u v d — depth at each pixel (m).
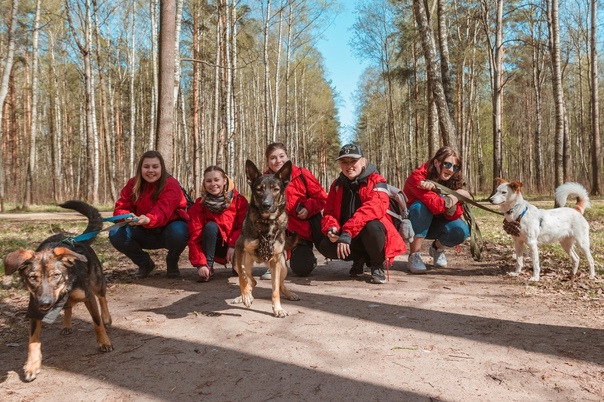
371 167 5.60
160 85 9.48
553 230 5.64
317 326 3.91
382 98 46.41
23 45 26.83
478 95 36.97
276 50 31.41
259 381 2.88
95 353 3.44
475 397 2.60
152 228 6.07
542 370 2.94
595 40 21.86
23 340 3.82
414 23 28.52
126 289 5.51
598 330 3.68
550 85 39.81
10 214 18.47
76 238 3.73
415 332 3.72
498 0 22.28
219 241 6.16
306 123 44.72
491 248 8.02
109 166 26.52
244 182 40.22
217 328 3.91
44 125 40.28
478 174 39.81
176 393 2.75
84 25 23.98
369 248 5.41
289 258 6.12
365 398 2.62
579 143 39.66
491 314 4.19
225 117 22.14
